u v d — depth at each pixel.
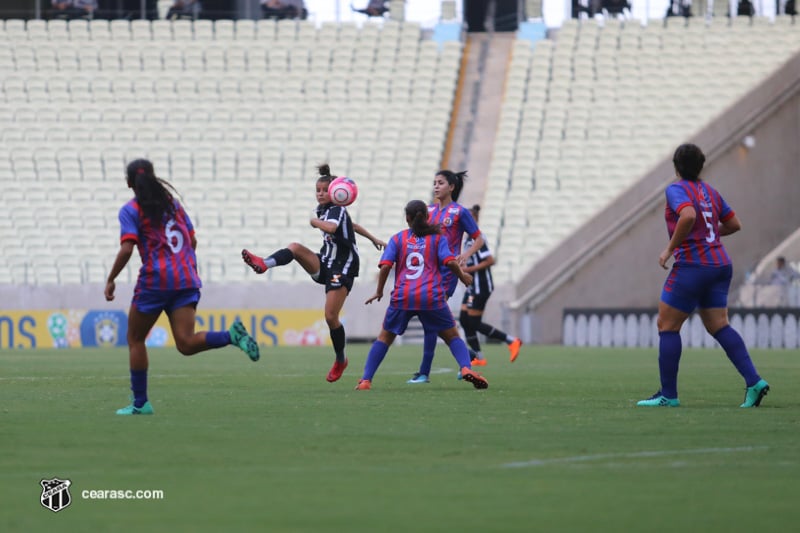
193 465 22.30
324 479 20.70
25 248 112.94
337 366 43.12
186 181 118.38
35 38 129.25
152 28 130.12
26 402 36.34
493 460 23.09
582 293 104.50
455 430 28.12
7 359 70.94
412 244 40.91
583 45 125.62
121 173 119.06
